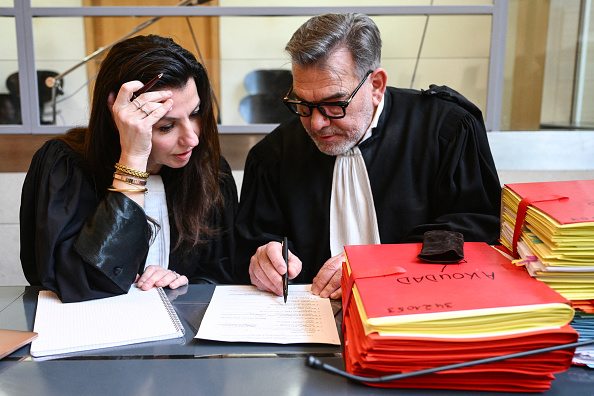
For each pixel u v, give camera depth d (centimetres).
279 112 295
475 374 74
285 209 169
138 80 125
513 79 286
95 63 292
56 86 290
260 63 291
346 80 137
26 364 84
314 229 166
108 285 115
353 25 139
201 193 151
